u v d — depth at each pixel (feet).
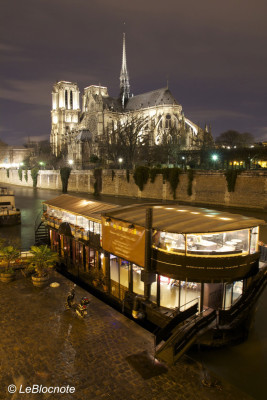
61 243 69.97
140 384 30.40
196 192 191.83
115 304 51.29
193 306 39.75
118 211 51.29
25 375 31.50
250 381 36.27
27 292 50.62
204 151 264.72
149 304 44.09
